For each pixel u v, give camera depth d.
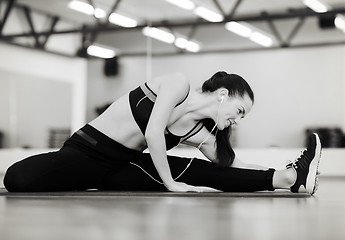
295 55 7.60
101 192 2.41
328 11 7.50
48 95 9.23
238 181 2.49
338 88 7.38
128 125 2.47
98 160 2.49
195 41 8.05
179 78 2.44
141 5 8.27
